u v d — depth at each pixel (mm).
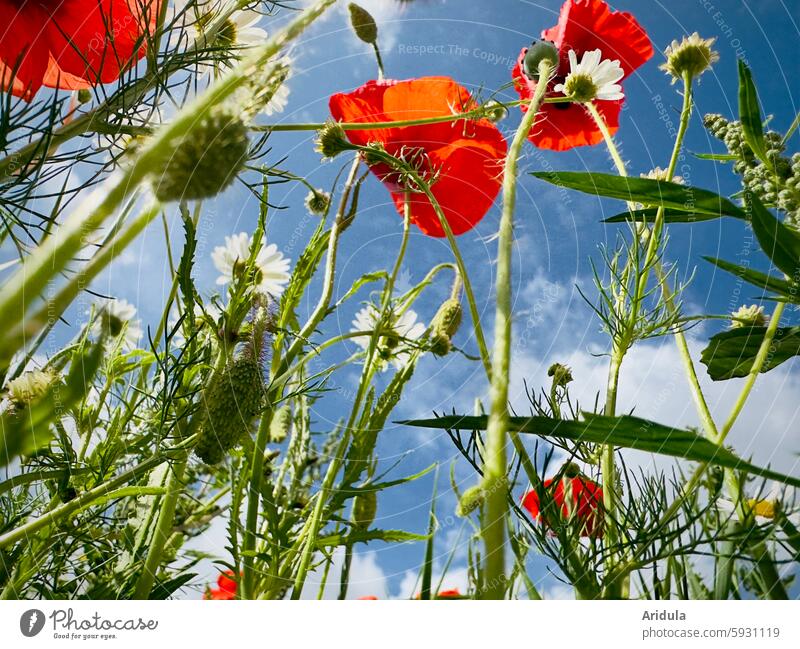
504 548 159
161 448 212
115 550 228
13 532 197
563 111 293
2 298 154
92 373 195
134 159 168
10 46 210
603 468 212
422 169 278
